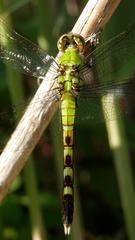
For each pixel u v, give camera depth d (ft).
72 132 0.77
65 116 0.76
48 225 0.93
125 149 0.81
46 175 1.01
